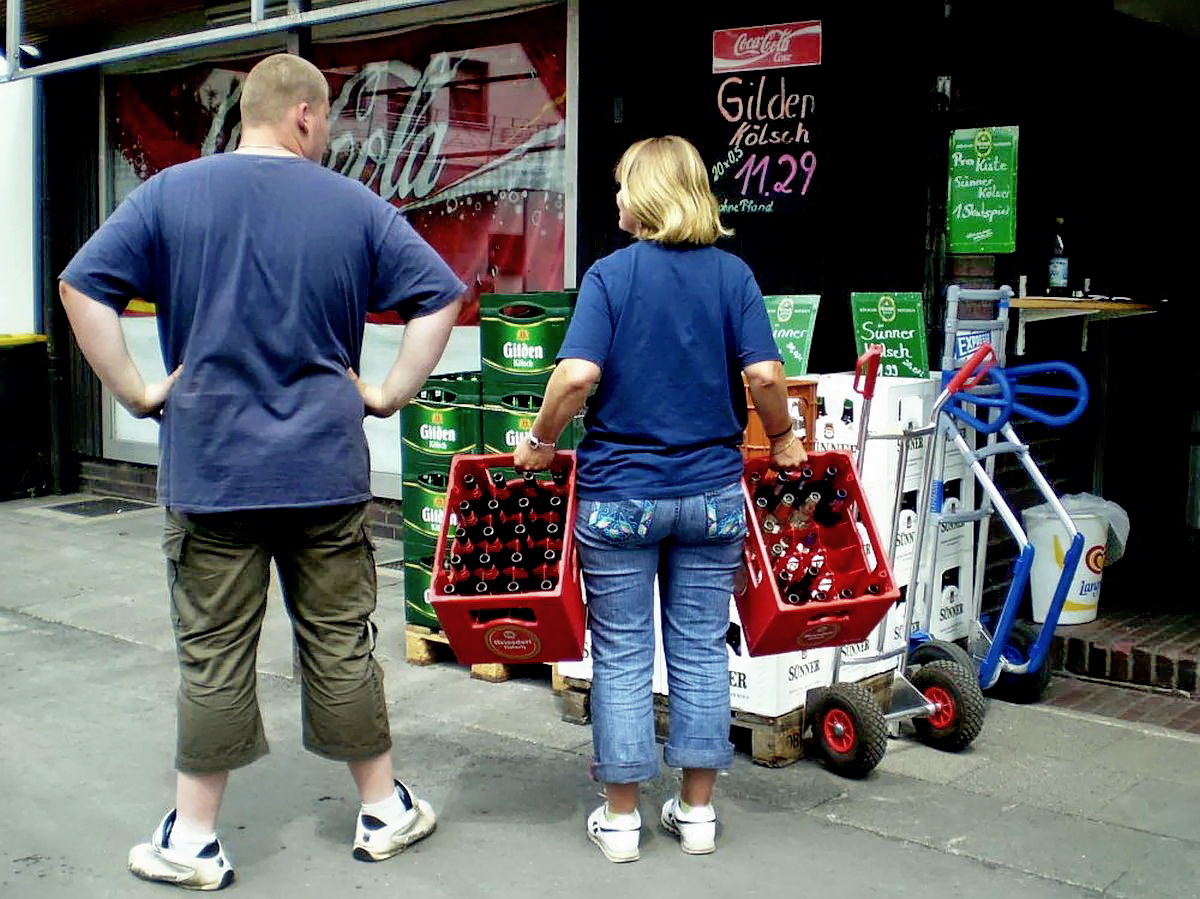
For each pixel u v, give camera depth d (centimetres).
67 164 923
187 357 322
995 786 406
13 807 392
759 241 579
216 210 319
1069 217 577
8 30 691
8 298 962
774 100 569
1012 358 535
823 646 364
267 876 346
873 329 486
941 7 514
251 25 561
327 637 341
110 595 652
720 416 342
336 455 329
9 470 925
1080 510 542
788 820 379
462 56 713
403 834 358
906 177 530
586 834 371
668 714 406
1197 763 428
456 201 727
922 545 465
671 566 352
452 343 738
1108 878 343
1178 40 647
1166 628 538
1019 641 488
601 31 639
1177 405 679
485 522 357
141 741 448
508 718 470
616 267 337
